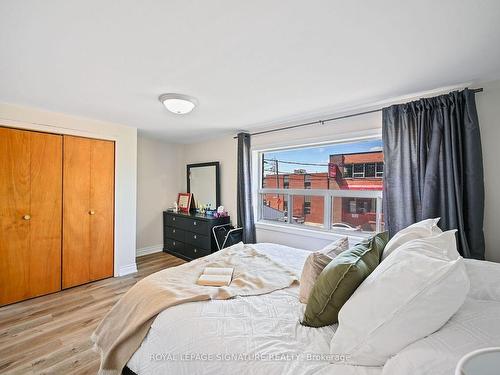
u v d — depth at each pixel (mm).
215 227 3535
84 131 2850
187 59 1520
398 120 2129
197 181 4363
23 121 2428
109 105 2389
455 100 1839
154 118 2869
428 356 639
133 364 1150
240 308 1188
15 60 1517
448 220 1856
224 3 1037
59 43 1335
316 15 1118
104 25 1183
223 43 1349
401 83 1879
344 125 2609
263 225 3422
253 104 2359
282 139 3146
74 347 1776
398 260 903
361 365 806
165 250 4402
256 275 1617
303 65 1602
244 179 3436
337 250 1473
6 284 2389
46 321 2121
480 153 1771
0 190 2348
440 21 1157
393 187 2146
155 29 1219
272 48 1400
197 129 3445
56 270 2699
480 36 1277
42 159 2582
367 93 2080
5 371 1540
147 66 1604
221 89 1997
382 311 791
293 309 1215
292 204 3287
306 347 927
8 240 2398
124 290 2760
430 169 1921
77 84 1883
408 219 2043
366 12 1096
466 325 718
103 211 3055
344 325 867
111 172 3115
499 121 1785
